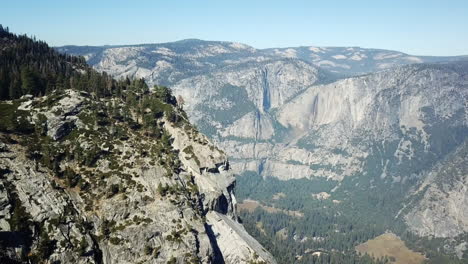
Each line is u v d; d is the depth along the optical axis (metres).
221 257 158.50
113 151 155.50
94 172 146.00
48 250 117.62
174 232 137.62
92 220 132.50
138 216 137.38
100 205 137.12
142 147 163.38
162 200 144.25
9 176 127.06
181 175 162.50
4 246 110.44
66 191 136.00
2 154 133.25
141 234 133.12
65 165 145.25
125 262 128.12
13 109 161.12
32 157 140.12
